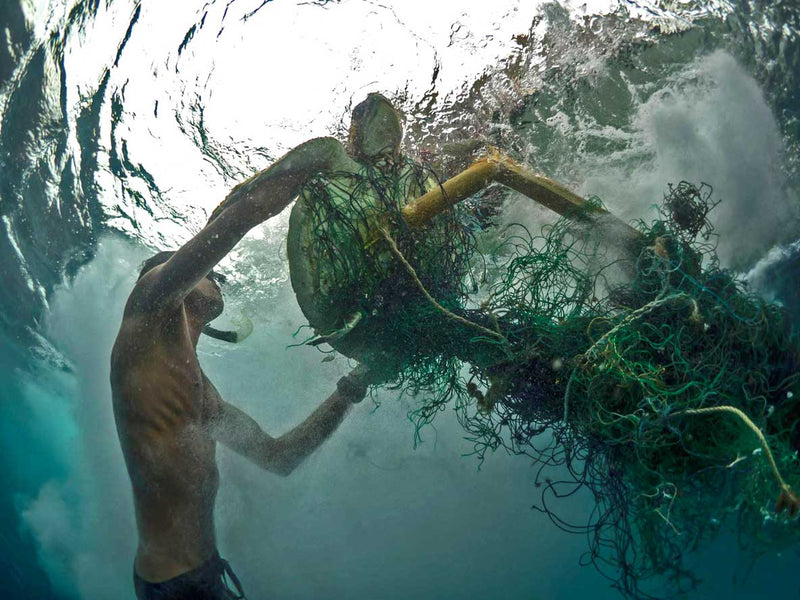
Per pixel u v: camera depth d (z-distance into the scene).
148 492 2.88
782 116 4.59
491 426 3.16
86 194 5.03
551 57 4.52
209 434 3.17
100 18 5.10
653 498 2.67
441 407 3.34
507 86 4.42
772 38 4.75
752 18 4.76
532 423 2.97
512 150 4.18
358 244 2.82
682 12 4.75
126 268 5.09
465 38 4.54
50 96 5.11
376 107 2.93
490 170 2.88
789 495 2.19
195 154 4.86
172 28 5.00
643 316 2.59
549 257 2.88
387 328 2.91
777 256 4.13
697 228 2.86
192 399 2.99
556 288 2.89
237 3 4.91
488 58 4.50
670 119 4.39
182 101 4.90
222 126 4.81
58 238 5.14
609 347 2.49
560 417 2.76
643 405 2.49
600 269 2.84
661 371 2.48
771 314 2.63
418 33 4.59
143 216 4.99
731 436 2.50
